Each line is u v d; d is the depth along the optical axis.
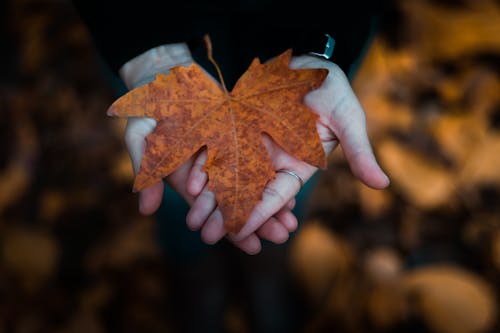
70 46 0.83
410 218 0.63
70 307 0.62
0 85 0.79
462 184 0.62
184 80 0.43
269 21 0.49
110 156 0.72
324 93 0.44
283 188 0.43
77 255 0.65
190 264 0.59
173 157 0.42
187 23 0.48
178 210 0.53
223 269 0.60
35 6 0.87
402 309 0.57
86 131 0.74
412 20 0.71
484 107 0.66
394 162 0.63
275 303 0.59
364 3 0.47
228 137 0.43
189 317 0.61
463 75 0.68
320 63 0.46
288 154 0.44
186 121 0.42
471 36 0.69
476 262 0.60
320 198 0.66
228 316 0.61
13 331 0.61
